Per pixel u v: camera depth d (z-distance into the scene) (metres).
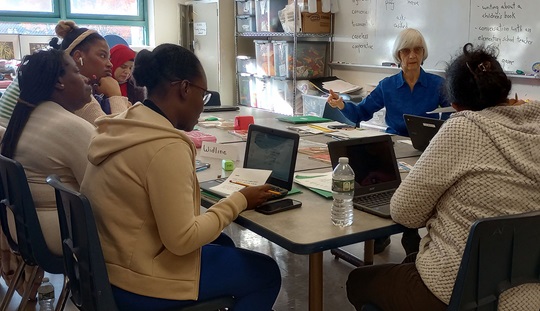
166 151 1.39
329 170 2.26
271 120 3.73
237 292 1.62
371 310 1.64
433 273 1.46
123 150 1.43
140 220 1.44
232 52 6.30
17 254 2.19
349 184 1.58
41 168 2.00
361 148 1.86
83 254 1.48
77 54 2.70
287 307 2.53
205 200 1.81
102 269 1.42
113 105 2.97
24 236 1.96
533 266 1.39
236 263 1.63
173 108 1.51
